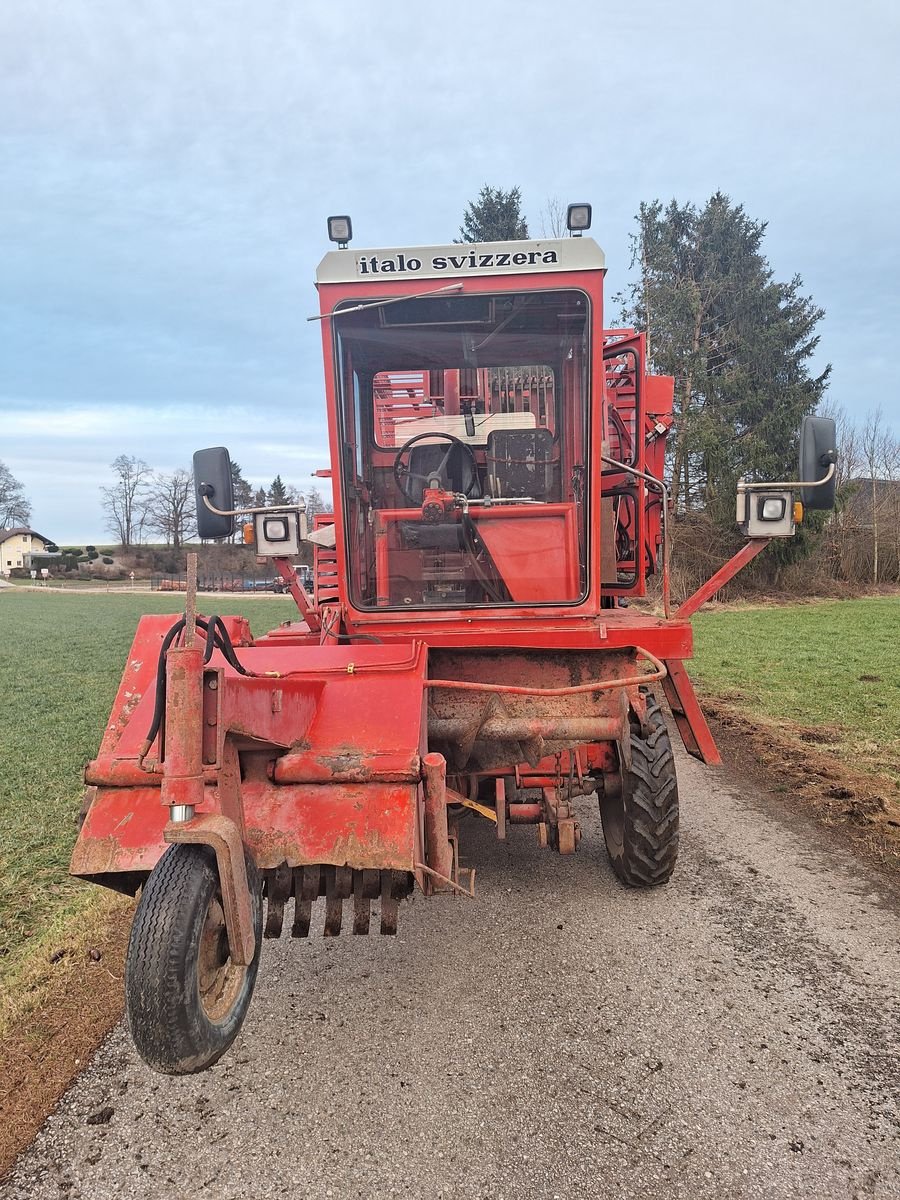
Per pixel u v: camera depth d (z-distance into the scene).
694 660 13.99
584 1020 3.18
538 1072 2.85
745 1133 2.52
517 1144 2.49
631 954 3.72
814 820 5.76
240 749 2.46
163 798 1.84
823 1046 2.97
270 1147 2.51
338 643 4.36
